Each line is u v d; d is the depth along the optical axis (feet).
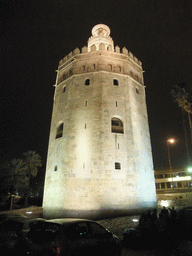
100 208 78.54
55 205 86.22
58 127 104.83
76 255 22.79
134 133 95.71
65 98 104.27
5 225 34.83
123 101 99.19
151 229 41.14
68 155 88.94
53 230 23.45
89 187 82.38
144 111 110.42
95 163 85.25
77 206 80.38
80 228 25.46
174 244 38.40
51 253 21.16
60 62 123.44
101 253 26.17
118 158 88.02
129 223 66.23
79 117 94.58
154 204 93.40
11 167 138.82
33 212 89.71
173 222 44.39
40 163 161.89
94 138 89.20
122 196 82.84
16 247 25.13
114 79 103.24
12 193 134.00
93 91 97.91
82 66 106.22
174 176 182.80
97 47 131.23
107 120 92.38
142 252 34.45
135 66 118.01
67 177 85.35
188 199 118.32
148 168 97.96
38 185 180.45
